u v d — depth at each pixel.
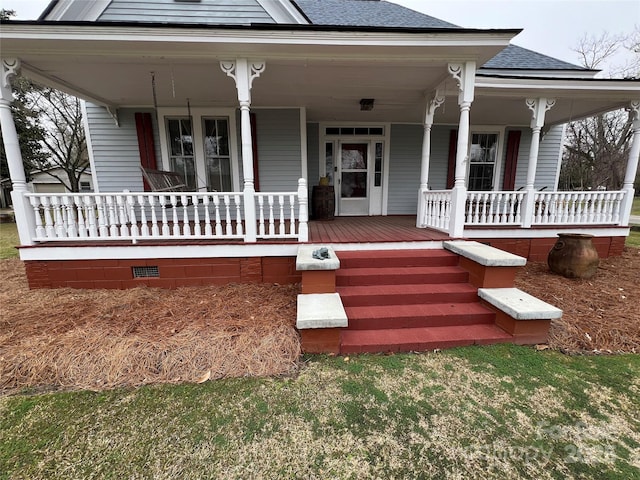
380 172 7.68
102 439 1.89
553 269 4.74
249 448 1.82
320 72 4.25
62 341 2.75
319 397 2.25
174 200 4.03
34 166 16.72
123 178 6.11
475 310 3.27
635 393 2.28
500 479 1.62
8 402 2.20
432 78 4.50
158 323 3.11
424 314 3.18
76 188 18.03
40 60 3.70
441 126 7.55
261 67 3.76
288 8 5.14
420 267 3.97
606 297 3.84
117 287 4.11
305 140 6.26
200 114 5.98
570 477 1.62
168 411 2.12
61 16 4.84
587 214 5.63
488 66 5.90
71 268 4.03
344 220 6.84
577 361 2.68
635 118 5.31
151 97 5.40
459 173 4.22
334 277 3.29
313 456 1.76
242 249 4.15
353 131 7.44
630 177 5.50
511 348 2.88
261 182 6.36
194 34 3.36
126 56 3.62
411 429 1.95
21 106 14.52
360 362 2.69
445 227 4.87
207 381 2.43
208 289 4.07
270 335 2.86
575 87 4.82
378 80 4.58
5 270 5.18
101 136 5.92
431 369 2.58
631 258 5.67
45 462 1.74
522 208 5.46
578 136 20.20
